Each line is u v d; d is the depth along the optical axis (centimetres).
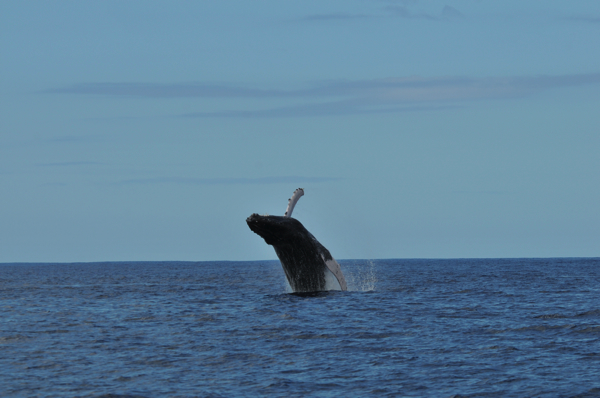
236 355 8031
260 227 12781
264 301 14038
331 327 10075
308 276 14312
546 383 6569
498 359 7719
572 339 9031
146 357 7969
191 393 6288
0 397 6175
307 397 6153
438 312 12144
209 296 17325
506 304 14000
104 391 6372
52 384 6650
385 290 18000
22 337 9594
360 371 7138
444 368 7262
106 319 11862
